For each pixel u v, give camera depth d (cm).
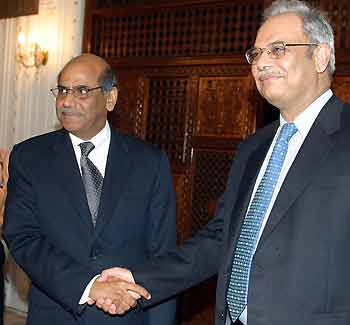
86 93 247
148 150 266
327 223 181
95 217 247
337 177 183
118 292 234
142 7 518
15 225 246
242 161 224
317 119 195
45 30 586
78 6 562
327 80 201
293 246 184
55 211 245
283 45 194
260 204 201
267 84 196
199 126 488
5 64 616
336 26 419
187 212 491
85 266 240
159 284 239
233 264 206
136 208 252
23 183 251
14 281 593
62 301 234
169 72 504
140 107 520
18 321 563
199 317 483
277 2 204
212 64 480
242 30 469
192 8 492
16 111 608
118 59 532
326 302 180
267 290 186
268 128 224
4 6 614
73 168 250
